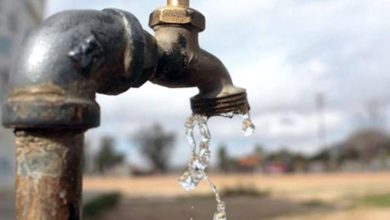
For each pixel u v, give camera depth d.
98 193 2.24
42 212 0.13
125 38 0.15
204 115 0.19
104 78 0.15
